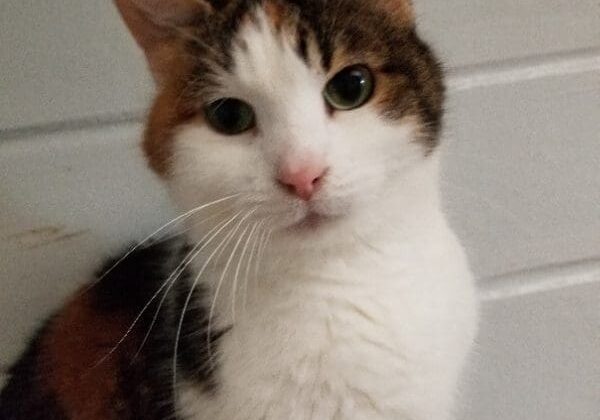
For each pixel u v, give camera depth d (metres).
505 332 0.35
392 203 0.22
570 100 0.32
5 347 0.32
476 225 0.33
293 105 0.20
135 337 0.26
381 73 0.21
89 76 0.29
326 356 0.22
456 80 0.31
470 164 0.32
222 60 0.21
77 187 0.31
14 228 0.31
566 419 0.36
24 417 0.27
